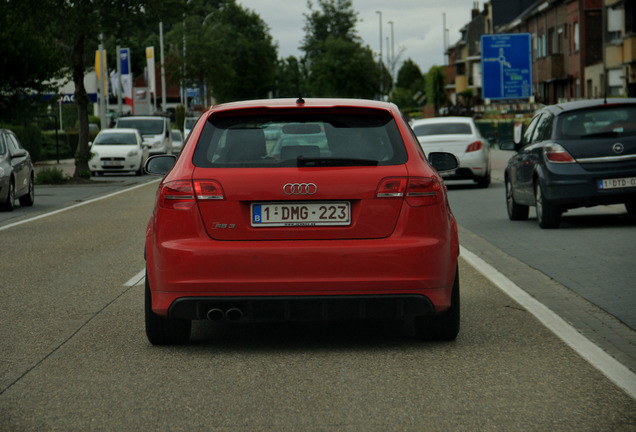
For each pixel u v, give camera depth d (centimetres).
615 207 1977
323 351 726
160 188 704
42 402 586
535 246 1355
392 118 718
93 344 759
